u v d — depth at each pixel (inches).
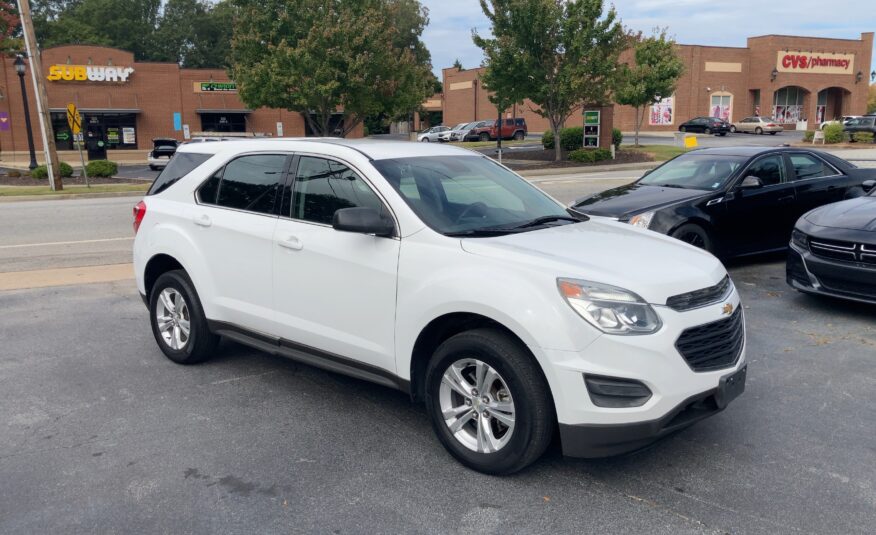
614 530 126.6
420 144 194.1
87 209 670.5
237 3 1202.6
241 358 221.9
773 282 321.4
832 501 135.9
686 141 1042.7
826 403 183.5
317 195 177.3
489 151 1457.9
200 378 204.2
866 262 248.7
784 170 351.6
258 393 192.5
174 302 214.7
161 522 129.7
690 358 137.5
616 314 131.3
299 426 171.3
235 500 137.4
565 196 688.4
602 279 135.0
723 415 176.7
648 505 134.9
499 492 139.7
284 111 1962.4
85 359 220.7
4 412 180.1
